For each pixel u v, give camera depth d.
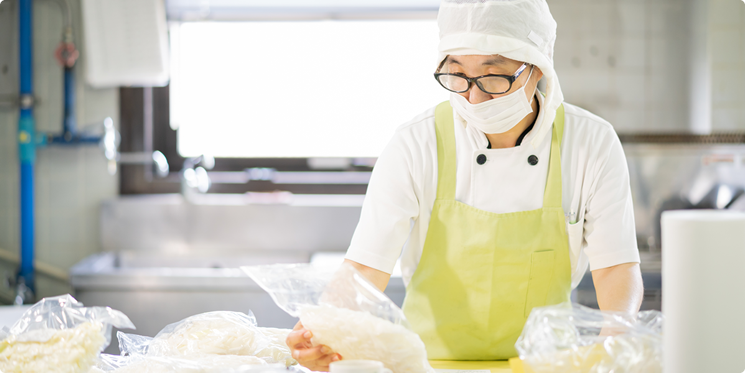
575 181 1.44
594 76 3.21
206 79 3.31
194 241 3.19
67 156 3.23
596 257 1.40
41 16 3.16
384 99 3.31
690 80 3.18
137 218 3.18
